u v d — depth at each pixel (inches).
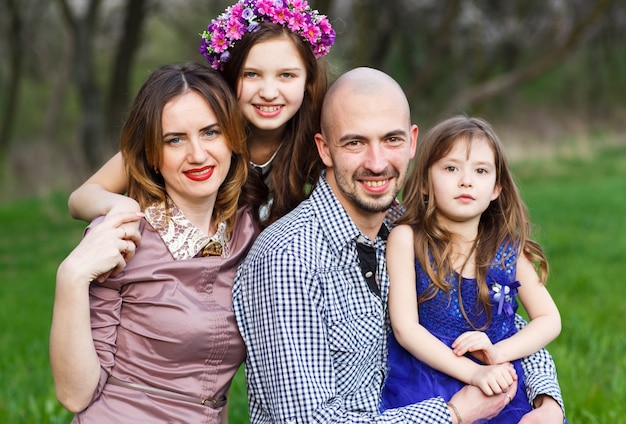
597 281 265.4
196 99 101.3
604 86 1008.2
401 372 111.6
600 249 323.6
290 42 118.4
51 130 826.2
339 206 105.5
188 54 158.2
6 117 867.4
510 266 115.4
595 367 183.5
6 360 214.8
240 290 103.4
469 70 848.3
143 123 102.0
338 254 104.6
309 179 121.4
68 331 93.2
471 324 113.1
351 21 675.4
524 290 118.1
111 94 635.5
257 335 101.2
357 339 104.7
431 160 115.3
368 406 105.8
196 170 101.4
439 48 621.6
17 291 315.9
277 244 101.1
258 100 118.1
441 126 117.0
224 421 111.8
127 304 100.3
